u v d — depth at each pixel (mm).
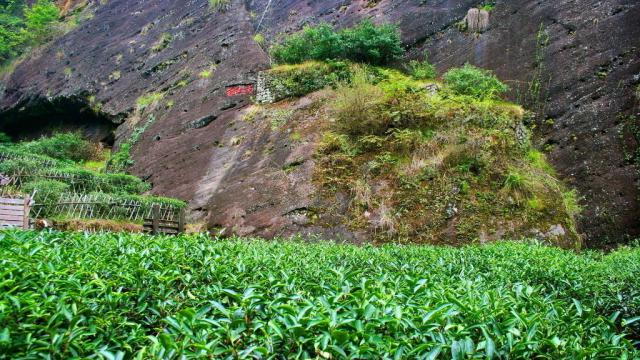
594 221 8641
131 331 2051
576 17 10977
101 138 18297
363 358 1625
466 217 8008
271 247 4809
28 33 23016
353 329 1790
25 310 1902
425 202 8359
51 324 1858
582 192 9016
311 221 8898
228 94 13672
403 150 9188
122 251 3209
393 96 9898
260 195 9992
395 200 8562
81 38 21750
